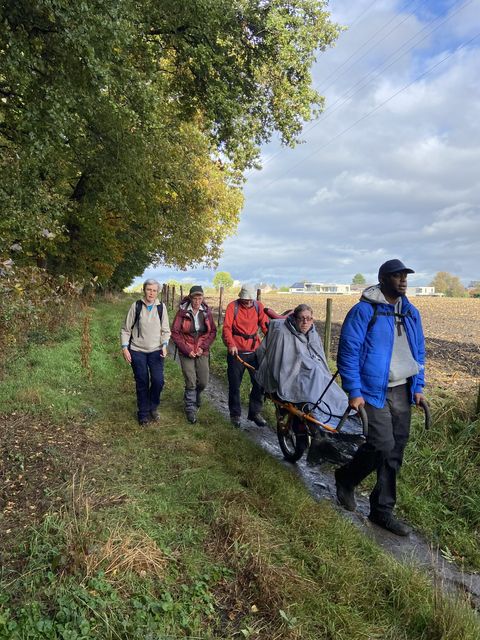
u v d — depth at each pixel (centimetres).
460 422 556
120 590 278
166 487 420
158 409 693
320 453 443
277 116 1335
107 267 2416
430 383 807
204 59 1127
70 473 424
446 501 467
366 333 390
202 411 695
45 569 287
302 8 1172
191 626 263
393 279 384
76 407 635
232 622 274
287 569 319
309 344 528
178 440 551
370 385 388
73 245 1991
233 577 309
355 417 463
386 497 416
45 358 865
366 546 366
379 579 325
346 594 305
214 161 2184
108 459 470
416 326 405
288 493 429
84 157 1486
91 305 2289
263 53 1207
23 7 741
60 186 1505
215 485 427
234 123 1247
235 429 627
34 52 815
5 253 695
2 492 382
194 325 643
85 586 273
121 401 690
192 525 363
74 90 872
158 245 2436
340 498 444
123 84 947
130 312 611
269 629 269
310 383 493
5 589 268
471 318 2352
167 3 1074
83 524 322
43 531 323
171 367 1009
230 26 1162
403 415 406
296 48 1187
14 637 232
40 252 1374
